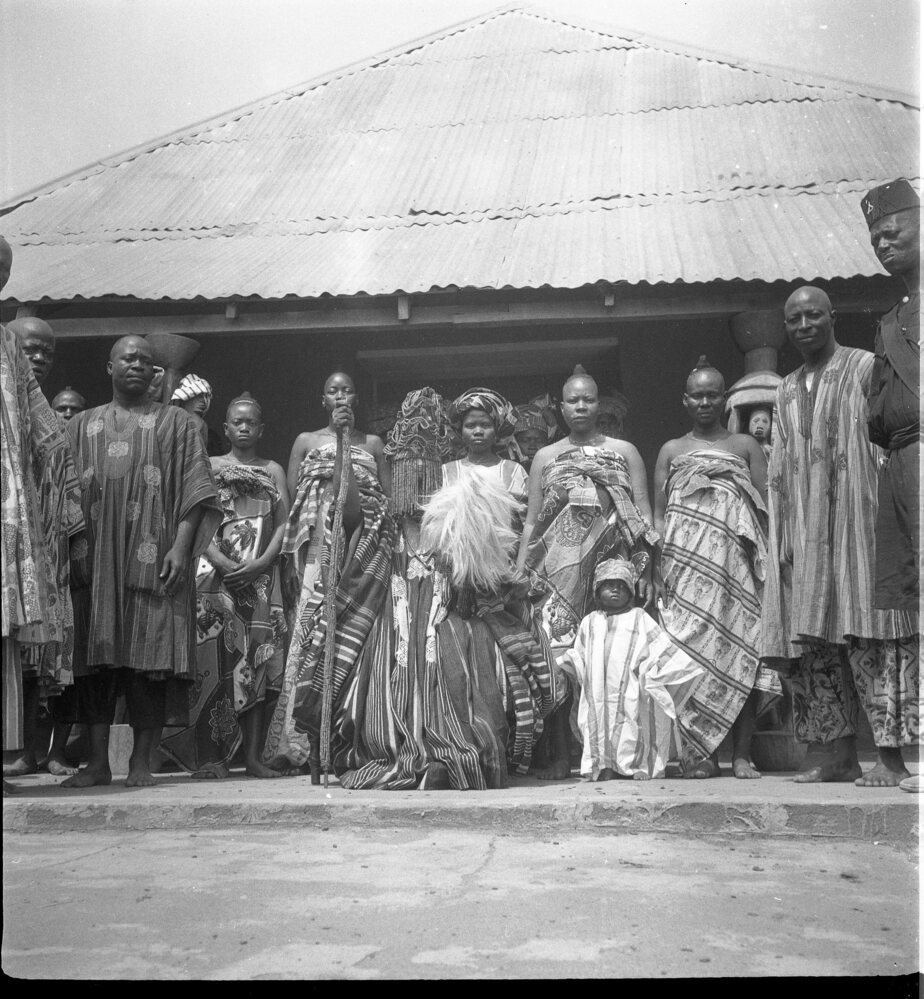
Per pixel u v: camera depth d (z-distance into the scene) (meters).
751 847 3.29
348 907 2.50
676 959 2.14
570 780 4.55
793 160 6.78
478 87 8.05
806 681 4.40
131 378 4.71
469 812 3.56
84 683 4.50
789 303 4.33
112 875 2.86
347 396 5.21
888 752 4.04
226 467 5.42
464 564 4.50
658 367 7.08
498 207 6.70
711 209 6.46
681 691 4.68
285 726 5.15
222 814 3.66
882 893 2.67
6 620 3.56
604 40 8.42
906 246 3.94
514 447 6.50
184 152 7.89
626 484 5.23
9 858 3.12
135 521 4.51
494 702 4.34
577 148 7.23
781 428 4.39
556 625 5.03
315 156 7.55
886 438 3.86
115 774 5.23
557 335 7.18
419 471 5.28
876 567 3.85
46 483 4.21
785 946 2.23
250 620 5.20
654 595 5.14
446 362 7.55
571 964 2.11
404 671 4.41
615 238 6.21
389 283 5.95
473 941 2.24
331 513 4.67
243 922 2.39
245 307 6.26
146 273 6.28
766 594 4.43
